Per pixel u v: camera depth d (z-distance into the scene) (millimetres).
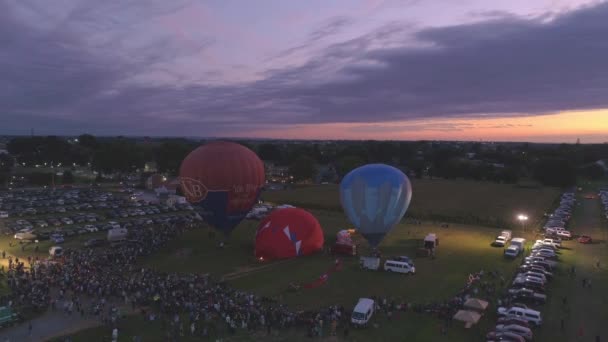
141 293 38875
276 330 32031
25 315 34750
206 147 54281
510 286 41594
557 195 115000
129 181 141875
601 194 112125
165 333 31422
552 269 46469
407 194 50969
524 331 30375
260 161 56812
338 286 41594
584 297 38844
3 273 45688
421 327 32656
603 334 31500
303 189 125438
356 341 30234
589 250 56000
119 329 32125
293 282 42625
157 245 56281
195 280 42500
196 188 52250
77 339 30625
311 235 52781
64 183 132250
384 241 60375
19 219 77375
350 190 50875
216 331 31734
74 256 51594
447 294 39500
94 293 39156
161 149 164375
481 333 31734
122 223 71625
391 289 40812
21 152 193750
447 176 171250
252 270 46656
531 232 67625
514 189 129625
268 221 53000
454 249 56031
